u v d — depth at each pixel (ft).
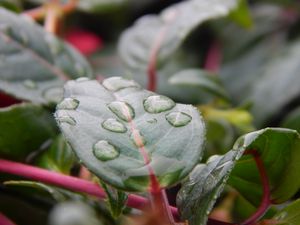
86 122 0.24
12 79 0.38
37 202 0.37
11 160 0.35
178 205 0.27
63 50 0.41
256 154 0.28
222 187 0.24
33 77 0.39
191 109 0.25
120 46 0.51
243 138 0.26
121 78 0.28
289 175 0.28
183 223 0.25
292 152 0.27
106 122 0.25
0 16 0.39
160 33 0.51
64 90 0.27
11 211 0.38
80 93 0.26
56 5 0.52
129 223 0.31
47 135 0.36
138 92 0.26
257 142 0.27
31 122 0.36
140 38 0.51
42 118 0.36
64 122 0.24
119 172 0.22
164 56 0.49
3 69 0.38
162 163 0.23
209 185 0.25
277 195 0.28
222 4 0.51
